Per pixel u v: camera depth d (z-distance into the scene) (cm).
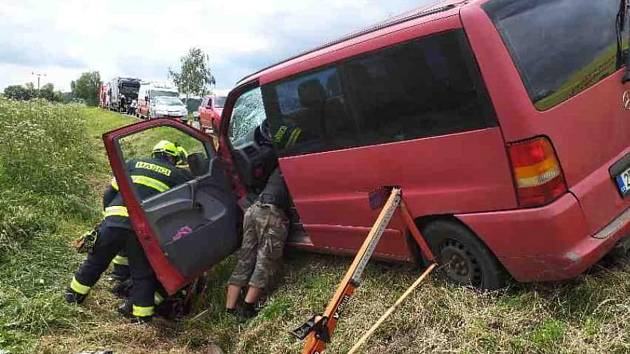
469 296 334
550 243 296
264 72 452
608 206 311
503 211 307
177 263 450
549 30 314
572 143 304
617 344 276
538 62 303
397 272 390
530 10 312
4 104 1089
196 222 462
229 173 521
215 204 475
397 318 345
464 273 346
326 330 291
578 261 294
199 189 468
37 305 425
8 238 529
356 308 376
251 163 507
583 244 299
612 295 306
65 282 489
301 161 421
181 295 498
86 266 457
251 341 409
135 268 465
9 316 415
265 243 446
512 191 301
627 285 311
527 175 294
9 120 961
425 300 345
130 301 468
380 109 354
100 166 1007
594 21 331
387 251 383
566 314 310
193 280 468
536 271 308
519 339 296
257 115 527
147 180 447
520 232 302
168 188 456
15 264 504
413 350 323
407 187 349
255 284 441
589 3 332
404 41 331
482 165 309
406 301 351
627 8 346
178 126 475
